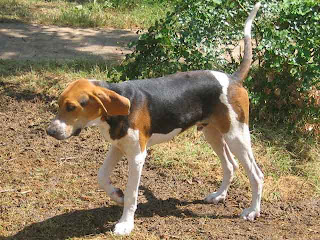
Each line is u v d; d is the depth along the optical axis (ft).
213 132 12.96
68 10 25.90
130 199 12.07
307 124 15.72
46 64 18.75
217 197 13.28
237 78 12.51
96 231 12.30
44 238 12.10
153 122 12.00
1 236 12.12
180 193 13.60
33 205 12.98
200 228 12.42
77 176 14.02
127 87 11.82
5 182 13.70
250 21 12.87
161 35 15.58
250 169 12.58
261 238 12.15
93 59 19.48
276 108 16.07
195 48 15.87
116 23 24.30
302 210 13.21
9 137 15.49
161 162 14.49
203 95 12.28
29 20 24.22
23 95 17.20
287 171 14.49
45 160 14.60
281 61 15.55
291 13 15.69
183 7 15.84
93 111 11.46
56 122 11.32
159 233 12.21
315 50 15.75
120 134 11.73
